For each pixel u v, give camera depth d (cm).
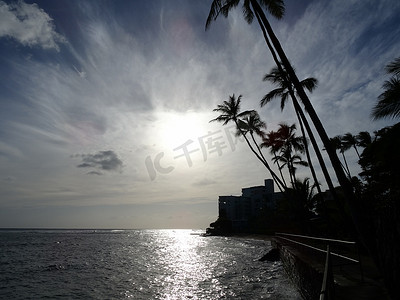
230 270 2456
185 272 2498
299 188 3966
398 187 2022
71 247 5831
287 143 3278
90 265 3083
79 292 1770
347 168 3522
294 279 1444
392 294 583
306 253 1331
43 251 4875
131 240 9412
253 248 5056
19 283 2086
